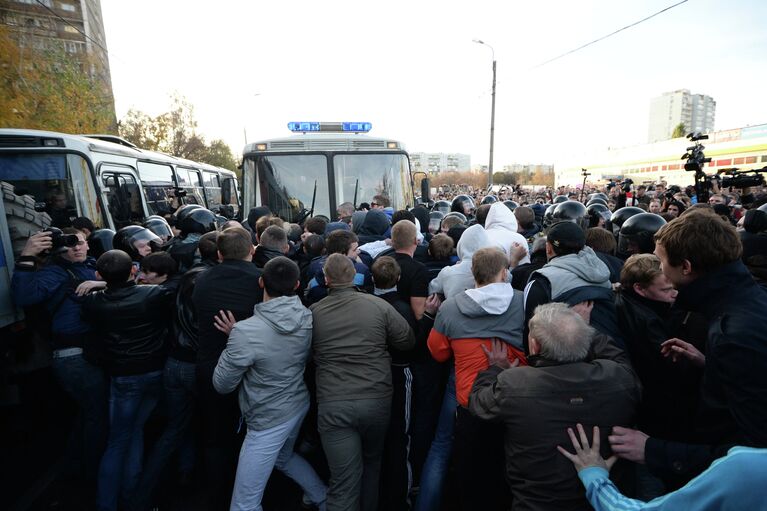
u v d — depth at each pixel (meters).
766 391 1.44
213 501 3.00
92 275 3.41
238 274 2.95
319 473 3.48
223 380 2.55
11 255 3.52
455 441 2.42
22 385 3.85
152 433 4.19
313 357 2.84
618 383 1.80
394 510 3.00
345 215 5.67
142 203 7.86
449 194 32.78
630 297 2.38
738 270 1.68
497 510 2.34
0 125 13.21
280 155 7.03
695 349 2.05
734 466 1.04
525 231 5.15
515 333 2.46
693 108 161.88
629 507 1.48
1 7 15.01
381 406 2.64
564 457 1.75
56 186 5.39
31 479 3.60
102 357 3.04
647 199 9.99
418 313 3.21
